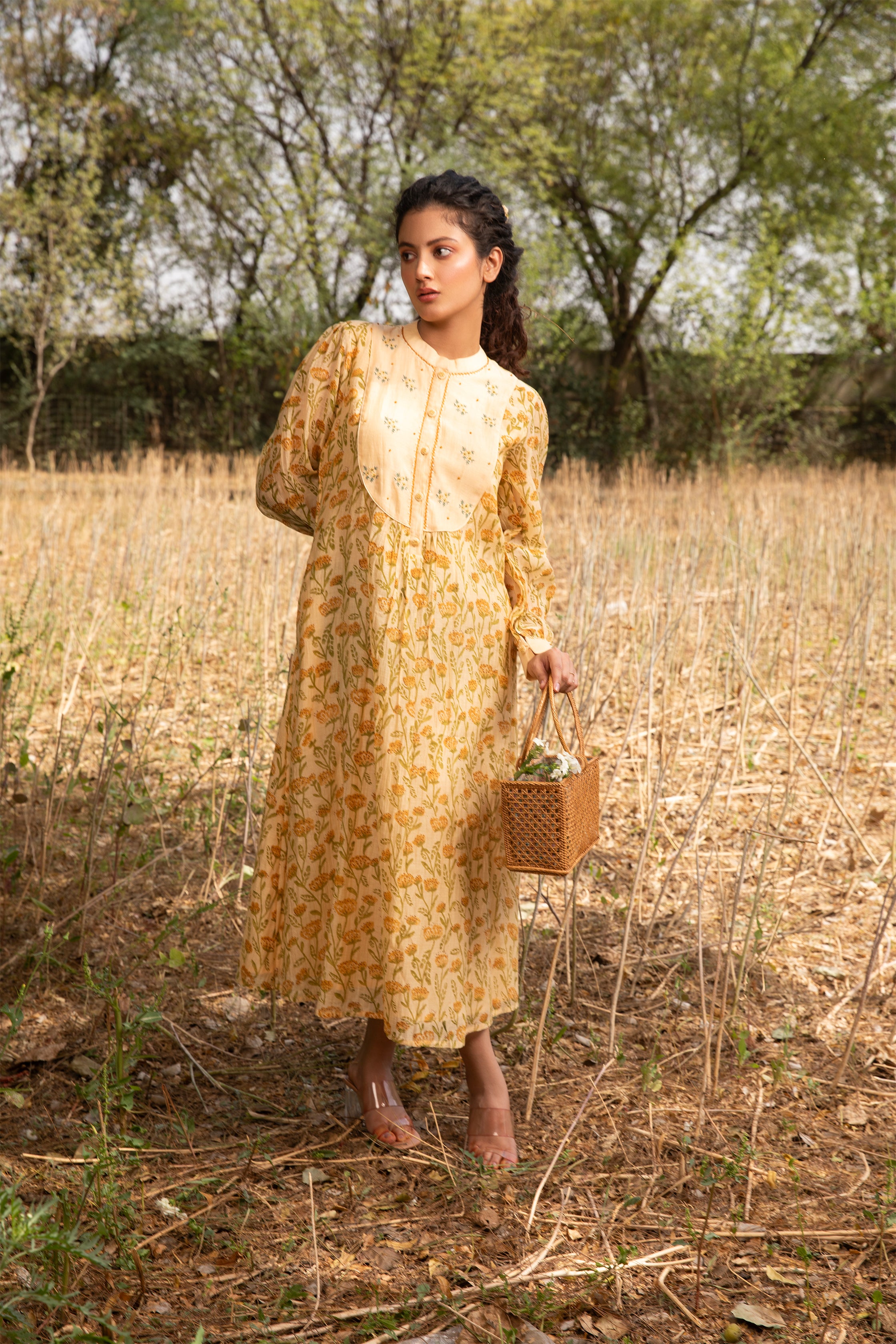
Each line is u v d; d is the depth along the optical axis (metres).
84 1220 2.12
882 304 19.73
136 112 21.89
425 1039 2.31
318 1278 2.04
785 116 20.91
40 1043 2.74
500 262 2.44
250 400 22.22
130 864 3.63
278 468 2.44
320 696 2.37
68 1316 1.90
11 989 2.95
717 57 21.16
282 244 19.00
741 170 21.33
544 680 2.43
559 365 21.00
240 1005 3.01
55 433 21.97
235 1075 2.72
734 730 5.23
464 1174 2.36
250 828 3.95
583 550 7.02
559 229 21.17
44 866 3.36
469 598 2.37
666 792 4.51
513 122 19.55
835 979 3.21
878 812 4.35
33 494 11.80
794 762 4.89
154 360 22.42
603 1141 2.50
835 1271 2.10
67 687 5.42
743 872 3.09
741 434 19.36
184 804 4.13
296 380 2.43
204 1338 1.84
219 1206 2.24
